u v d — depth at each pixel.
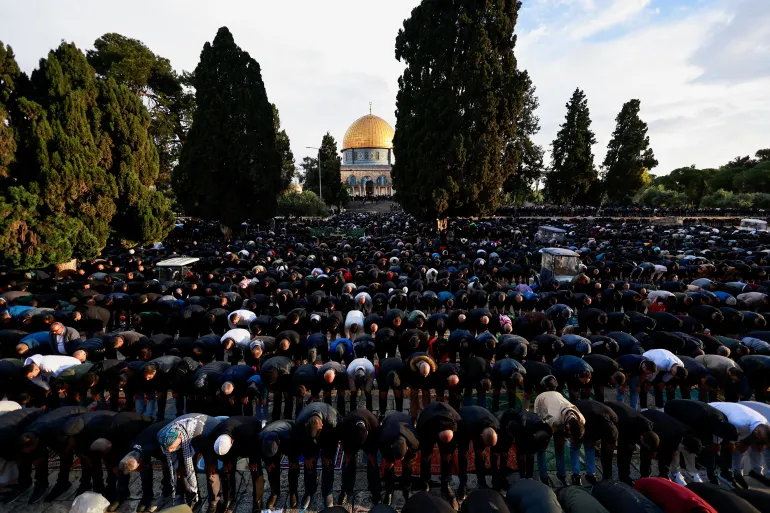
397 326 8.71
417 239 23.42
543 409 5.95
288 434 5.23
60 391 6.50
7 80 13.13
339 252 18.48
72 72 14.80
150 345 7.71
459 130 26.38
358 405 8.15
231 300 10.45
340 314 9.31
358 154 83.31
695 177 72.00
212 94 27.72
